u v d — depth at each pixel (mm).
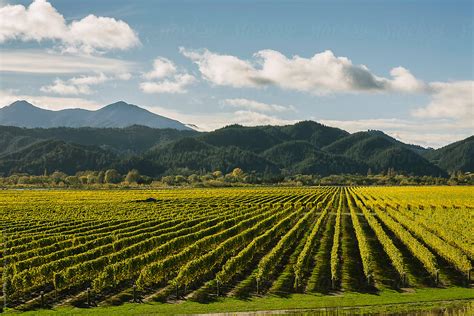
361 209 102000
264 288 38625
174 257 42844
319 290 37781
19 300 36719
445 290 37531
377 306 33281
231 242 51812
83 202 115438
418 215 81062
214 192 163000
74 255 46844
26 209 96938
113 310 33406
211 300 35688
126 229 65062
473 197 123188
